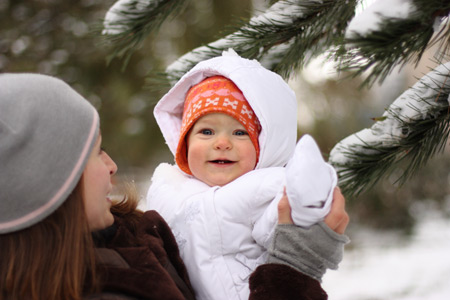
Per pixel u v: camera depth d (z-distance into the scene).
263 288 1.16
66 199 1.10
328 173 1.16
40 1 5.32
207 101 1.49
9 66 5.18
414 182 5.14
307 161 1.13
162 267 1.19
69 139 1.08
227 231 1.37
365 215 5.34
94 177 1.16
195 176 1.53
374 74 1.35
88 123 1.13
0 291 1.07
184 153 1.61
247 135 1.49
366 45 1.18
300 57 1.66
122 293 1.12
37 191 1.05
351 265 4.91
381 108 4.33
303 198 1.11
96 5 5.36
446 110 1.42
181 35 5.28
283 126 1.49
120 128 5.32
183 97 1.68
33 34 5.33
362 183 1.58
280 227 1.17
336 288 4.54
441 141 1.51
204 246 1.38
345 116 5.14
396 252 4.97
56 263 1.07
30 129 1.05
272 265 1.17
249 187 1.37
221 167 1.47
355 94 5.11
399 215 5.26
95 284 1.09
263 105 1.45
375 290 4.34
